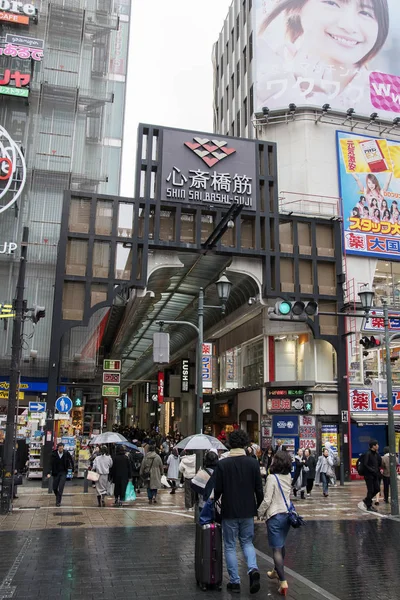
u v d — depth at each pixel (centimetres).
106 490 1480
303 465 1712
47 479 1928
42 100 2583
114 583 720
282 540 707
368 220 2688
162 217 2333
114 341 3800
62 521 1207
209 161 2386
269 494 716
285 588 683
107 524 1177
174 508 1439
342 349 2477
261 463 2023
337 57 2983
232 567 688
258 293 2505
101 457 1494
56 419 2056
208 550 697
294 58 2953
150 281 2573
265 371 2650
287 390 2525
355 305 2478
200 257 2430
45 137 2562
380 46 3066
